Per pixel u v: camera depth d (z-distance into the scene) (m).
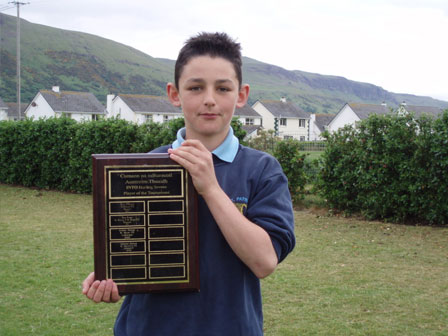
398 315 4.13
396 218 8.47
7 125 15.08
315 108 199.00
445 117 7.83
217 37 1.55
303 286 4.89
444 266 5.55
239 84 1.61
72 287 4.96
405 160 8.18
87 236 7.43
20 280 5.15
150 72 170.00
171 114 62.41
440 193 7.81
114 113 62.62
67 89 135.88
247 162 1.61
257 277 1.45
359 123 9.04
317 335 3.76
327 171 9.31
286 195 1.60
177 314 1.46
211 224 1.51
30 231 7.81
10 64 134.75
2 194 13.13
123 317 1.62
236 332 1.45
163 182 1.45
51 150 13.78
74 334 3.85
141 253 1.44
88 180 12.97
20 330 3.89
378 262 5.77
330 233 7.57
